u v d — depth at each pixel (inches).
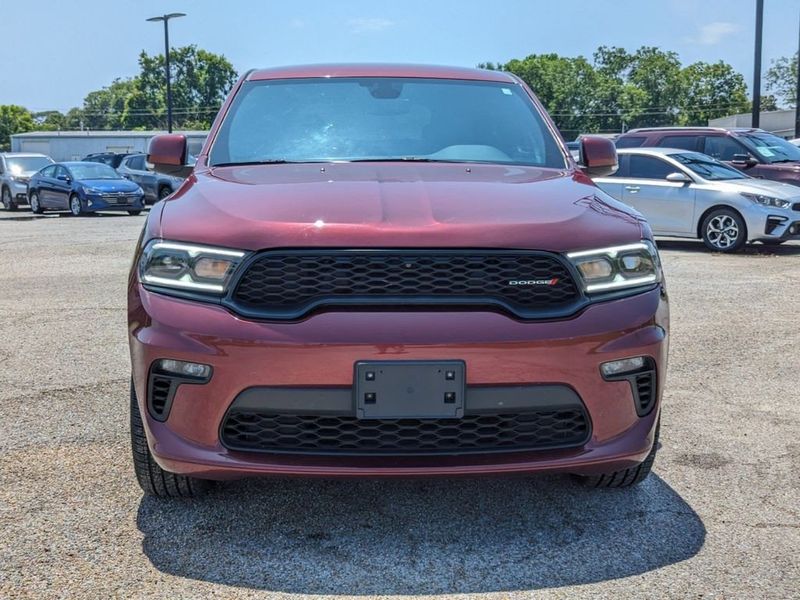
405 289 109.7
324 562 113.7
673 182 495.8
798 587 107.0
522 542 120.1
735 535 122.3
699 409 184.1
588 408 112.3
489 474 109.3
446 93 173.3
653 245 122.4
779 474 146.6
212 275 111.9
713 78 4419.3
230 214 117.3
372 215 114.9
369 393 107.5
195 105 4618.6
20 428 166.9
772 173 553.9
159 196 978.7
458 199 122.3
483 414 109.4
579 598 104.3
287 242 110.3
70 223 733.3
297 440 111.2
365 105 167.9
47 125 5482.3
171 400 112.9
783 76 3284.9
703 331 261.6
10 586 106.2
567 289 113.0
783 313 290.0
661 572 111.2
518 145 161.5
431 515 129.2
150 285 115.6
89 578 108.7
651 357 115.9
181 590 106.0
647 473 132.8
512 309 110.1
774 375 211.6
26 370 210.7
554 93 4414.4
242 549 117.3
